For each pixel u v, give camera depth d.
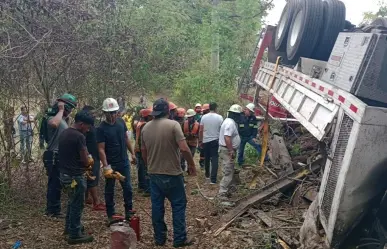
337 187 4.32
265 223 6.14
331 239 4.34
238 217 6.50
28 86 7.18
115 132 6.13
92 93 8.66
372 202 4.26
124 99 9.34
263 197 6.95
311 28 7.45
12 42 6.56
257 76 12.28
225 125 7.50
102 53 8.28
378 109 4.03
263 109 11.69
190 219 6.73
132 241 4.64
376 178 4.16
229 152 7.41
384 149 4.07
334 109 4.98
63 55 7.43
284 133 9.98
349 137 4.29
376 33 4.86
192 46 20.34
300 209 6.48
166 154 5.34
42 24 6.92
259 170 8.16
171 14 16.06
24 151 7.44
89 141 6.67
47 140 6.54
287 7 9.08
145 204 7.56
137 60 9.76
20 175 7.50
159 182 5.41
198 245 5.60
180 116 9.61
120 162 6.22
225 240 5.66
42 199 7.11
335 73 5.62
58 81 8.16
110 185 6.21
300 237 5.14
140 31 10.77
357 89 4.76
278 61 9.27
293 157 8.62
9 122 7.01
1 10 6.34
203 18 23.39
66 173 5.37
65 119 6.61
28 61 6.89
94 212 6.89
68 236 5.67
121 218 4.79
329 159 4.72
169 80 15.02
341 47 5.73
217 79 18.91
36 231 5.91
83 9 7.78
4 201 6.64
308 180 7.12
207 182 9.26
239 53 21.12
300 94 6.82
